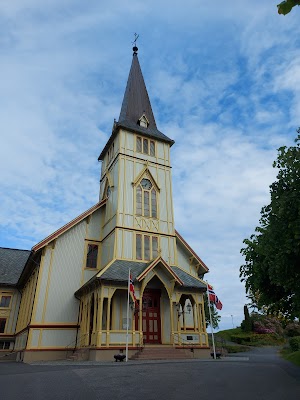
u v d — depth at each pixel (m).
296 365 14.41
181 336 22.30
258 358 20.44
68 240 26.23
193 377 10.68
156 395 7.95
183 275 25.41
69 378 10.62
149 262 24.19
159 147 31.50
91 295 22.45
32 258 25.72
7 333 31.78
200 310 23.84
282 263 9.57
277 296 12.33
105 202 28.92
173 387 8.93
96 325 20.84
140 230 26.50
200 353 21.94
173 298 23.23
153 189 29.05
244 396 7.77
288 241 9.14
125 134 29.98
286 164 9.89
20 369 14.50
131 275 21.88
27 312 26.61
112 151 31.27
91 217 28.12
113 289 21.25
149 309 23.66
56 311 23.59
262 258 11.84
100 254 27.11
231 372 11.88
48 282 24.11
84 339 21.97
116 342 20.14
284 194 9.58
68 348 22.84
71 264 25.53
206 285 24.66
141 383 9.58
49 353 22.28
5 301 33.03
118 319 22.28
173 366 13.98
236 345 36.69
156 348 20.44
